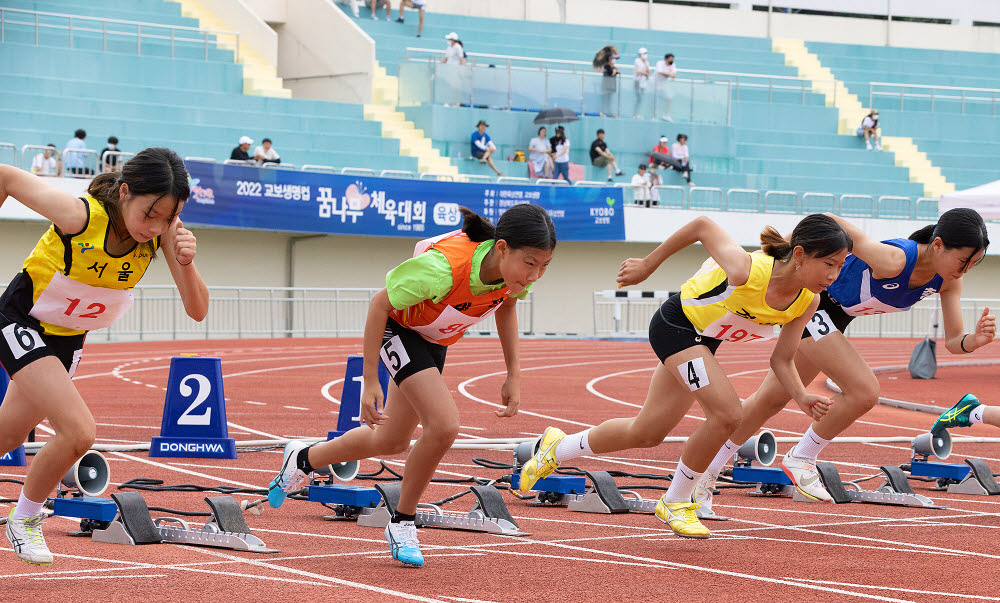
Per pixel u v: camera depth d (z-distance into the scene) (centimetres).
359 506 1110
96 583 825
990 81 6950
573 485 1250
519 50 6059
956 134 6412
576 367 3512
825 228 956
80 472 1098
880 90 6600
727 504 1292
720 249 1009
